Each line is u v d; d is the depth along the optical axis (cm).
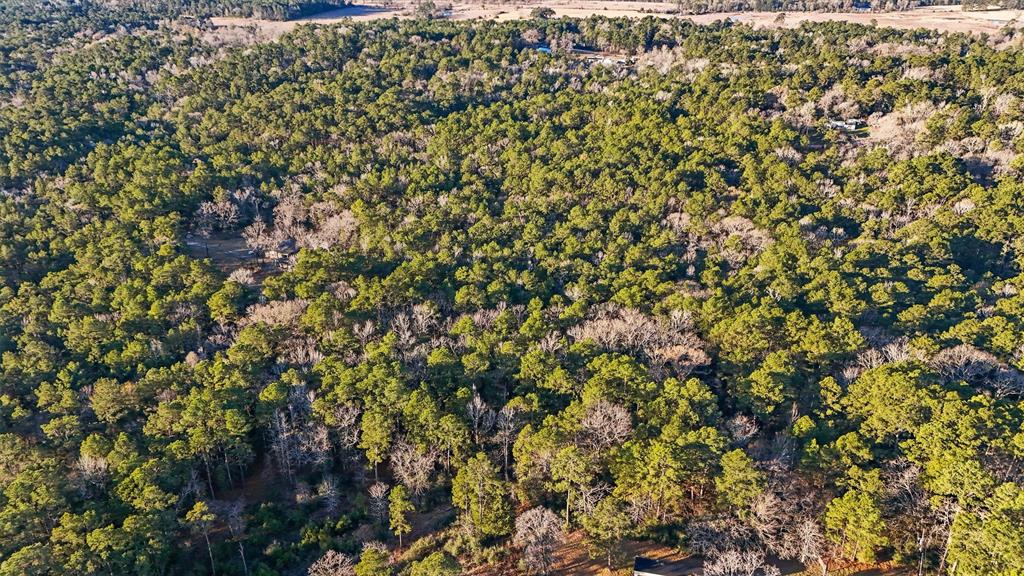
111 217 12219
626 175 13312
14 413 7600
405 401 7331
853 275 10300
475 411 7406
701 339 9088
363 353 8675
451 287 10269
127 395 7700
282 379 7881
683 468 6288
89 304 9700
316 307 9181
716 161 13712
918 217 12100
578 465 6284
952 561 5422
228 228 13050
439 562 5628
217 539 6619
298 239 12362
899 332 9019
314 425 7319
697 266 11150
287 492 7256
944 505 5762
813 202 12600
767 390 7469
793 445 6756
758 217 11931
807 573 5853
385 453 7269
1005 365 8075
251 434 7738
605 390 7381
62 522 5906
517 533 6350
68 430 7306
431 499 7119
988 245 11181
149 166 13325
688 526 6288
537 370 7862
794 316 8738
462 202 12912
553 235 11906
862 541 5594
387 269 11019
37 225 11562
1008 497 5434
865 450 6294
